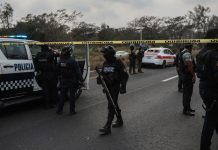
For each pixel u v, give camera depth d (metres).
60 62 8.21
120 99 10.48
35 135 6.60
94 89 12.60
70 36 41.28
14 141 6.23
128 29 59.75
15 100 8.52
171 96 11.09
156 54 23.55
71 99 8.32
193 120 7.75
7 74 8.16
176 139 6.32
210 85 4.84
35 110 8.91
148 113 8.48
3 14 39.03
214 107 4.84
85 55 10.55
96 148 5.82
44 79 8.87
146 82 15.01
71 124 7.43
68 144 6.05
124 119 7.83
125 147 5.88
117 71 6.79
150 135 6.57
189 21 60.78
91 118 7.99
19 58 8.55
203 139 4.95
